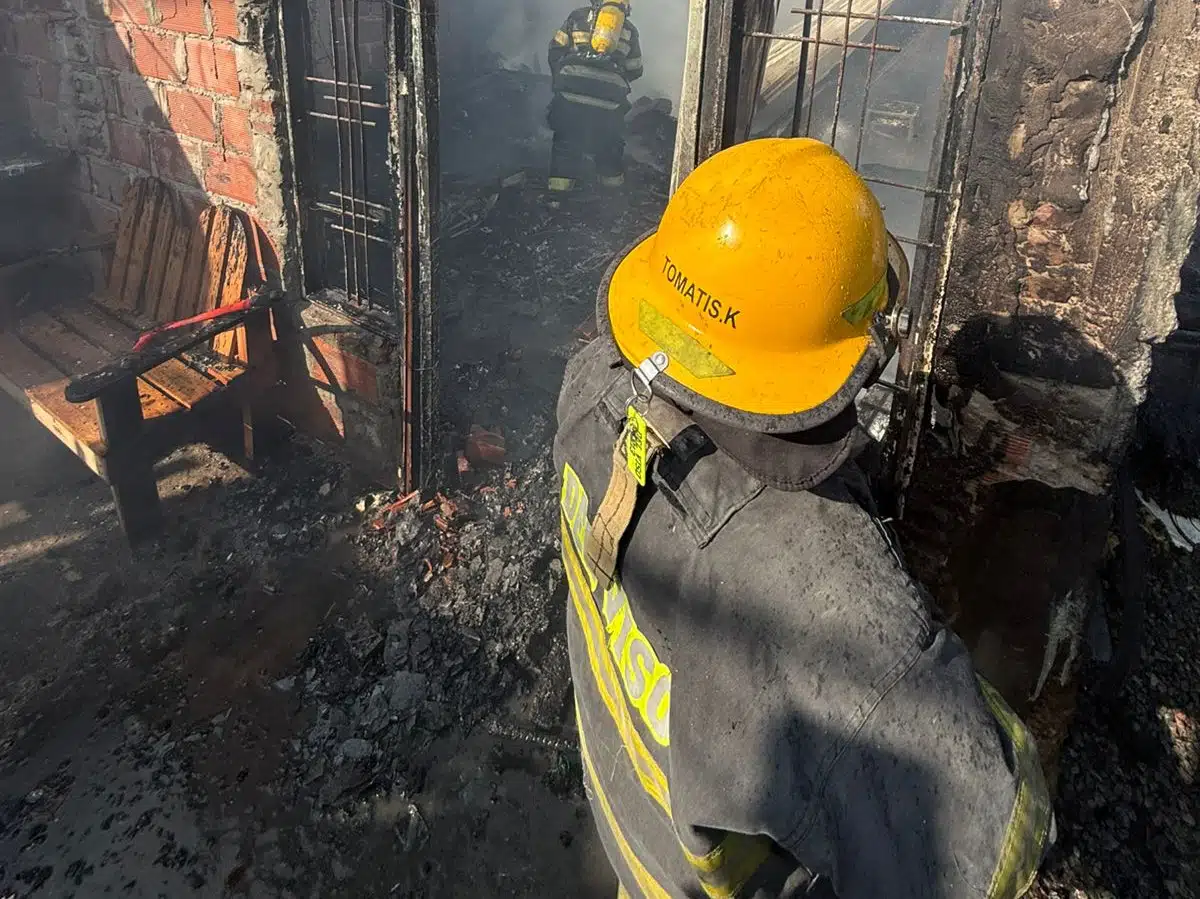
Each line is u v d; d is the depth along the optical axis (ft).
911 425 6.56
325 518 11.75
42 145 16.07
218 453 13.23
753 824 2.92
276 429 13.04
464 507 11.55
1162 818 7.79
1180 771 8.13
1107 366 5.81
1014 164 5.69
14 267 15.34
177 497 12.31
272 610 10.38
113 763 8.60
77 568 11.10
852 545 3.05
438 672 9.44
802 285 3.26
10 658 9.78
